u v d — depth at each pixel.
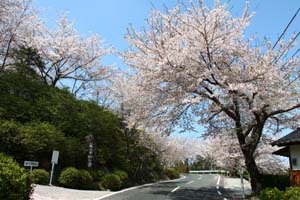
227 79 12.31
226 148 20.56
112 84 27.30
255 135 14.10
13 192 5.96
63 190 14.04
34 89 19.70
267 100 12.19
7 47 22.41
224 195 15.84
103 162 19.97
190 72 12.66
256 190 14.07
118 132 23.02
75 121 19.77
